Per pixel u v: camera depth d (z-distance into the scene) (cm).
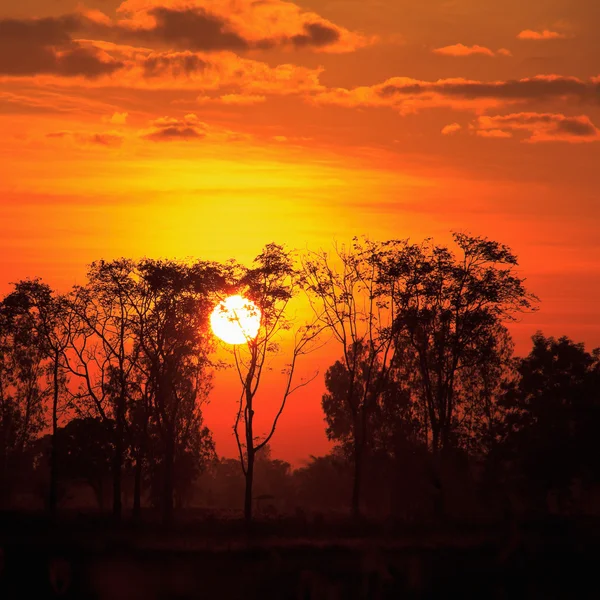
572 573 10894
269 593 9738
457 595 9981
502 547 11300
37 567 10750
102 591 9781
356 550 12006
